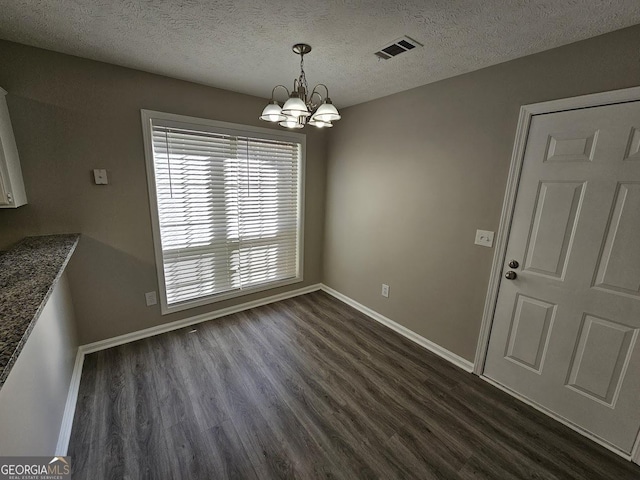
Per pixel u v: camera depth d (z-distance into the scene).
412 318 2.66
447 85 2.18
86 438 1.55
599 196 1.54
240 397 1.89
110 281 2.31
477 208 2.09
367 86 2.41
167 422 1.67
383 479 1.39
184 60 1.98
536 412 1.85
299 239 3.49
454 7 1.32
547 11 1.31
